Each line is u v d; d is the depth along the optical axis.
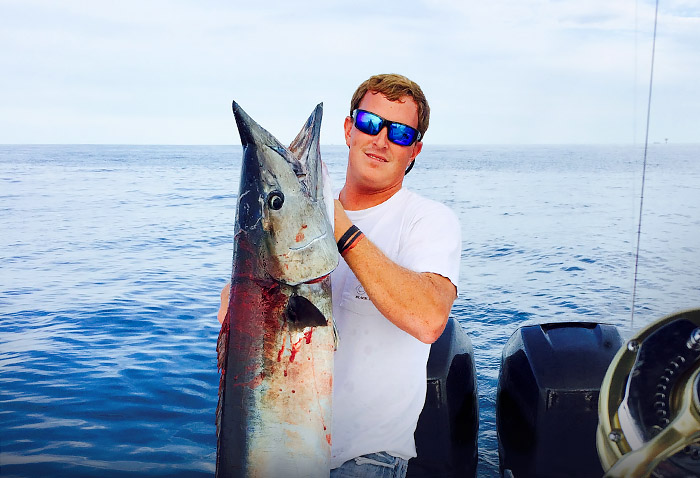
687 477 1.39
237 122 2.10
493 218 21.25
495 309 8.97
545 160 81.50
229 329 2.11
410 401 2.57
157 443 4.84
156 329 8.20
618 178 44.75
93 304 9.67
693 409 1.34
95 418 5.33
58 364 6.82
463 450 3.01
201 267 12.98
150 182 42.31
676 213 19.39
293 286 2.06
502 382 3.12
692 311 1.56
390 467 2.51
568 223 19.61
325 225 2.08
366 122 2.55
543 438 2.81
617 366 1.61
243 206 2.08
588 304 9.19
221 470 2.12
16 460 4.51
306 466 2.12
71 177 47.34
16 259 14.13
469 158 89.50
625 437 1.52
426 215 2.50
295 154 2.11
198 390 5.96
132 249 15.51
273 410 2.10
